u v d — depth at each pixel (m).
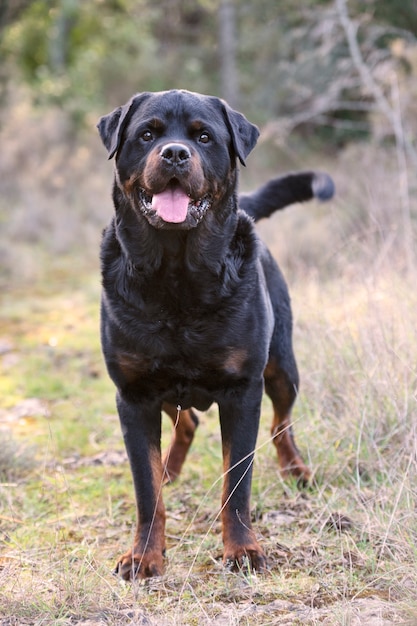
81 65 20.34
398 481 4.21
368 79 9.62
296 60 14.49
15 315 9.00
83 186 14.48
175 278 3.95
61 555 4.09
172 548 4.15
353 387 5.26
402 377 5.09
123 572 3.84
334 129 14.64
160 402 4.13
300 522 4.29
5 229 12.77
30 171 15.24
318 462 4.97
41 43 21.83
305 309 6.05
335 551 3.92
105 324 4.11
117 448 5.66
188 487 4.95
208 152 4.09
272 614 3.39
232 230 4.14
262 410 5.86
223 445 4.14
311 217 10.40
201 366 4.01
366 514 4.07
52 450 5.58
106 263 4.16
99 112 18.64
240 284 4.05
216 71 21.14
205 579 3.80
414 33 12.05
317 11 12.40
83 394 6.73
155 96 4.16
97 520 4.54
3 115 16.94
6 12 18.84
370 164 9.88
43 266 11.24
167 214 3.84
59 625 3.30
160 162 3.84
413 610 3.13
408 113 9.61
